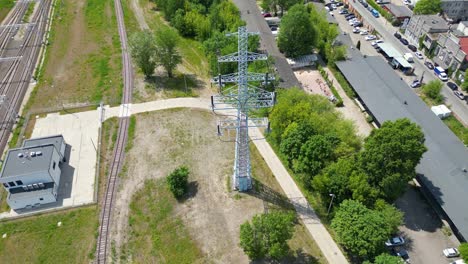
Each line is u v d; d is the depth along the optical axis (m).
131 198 91.69
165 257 79.88
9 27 162.62
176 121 113.44
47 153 93.44
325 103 104.75
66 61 140.38
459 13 162.88
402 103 115.50
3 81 130.75
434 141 102.00
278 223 74.00
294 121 98.94
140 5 180.38
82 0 184.25
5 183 87.69
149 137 108.00
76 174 97.81
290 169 99.19
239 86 77.00
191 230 84.69
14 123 113.62
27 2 183.12
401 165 81.69
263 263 78.44
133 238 83.38
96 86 127.56
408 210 90.38
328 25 145.62
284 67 131.12
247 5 166.12
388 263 69.06
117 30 158.50
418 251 82.19
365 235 73.06
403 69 136.25
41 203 90.69
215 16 149.38
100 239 83.06
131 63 138.38
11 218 87.44
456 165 95.38
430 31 141.38
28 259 79.75
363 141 99.00
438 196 88.44
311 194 92.69
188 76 133.75
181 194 91.00
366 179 84.12
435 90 121.12
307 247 81.44
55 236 83.88
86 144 106.12
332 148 90.38
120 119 114.44
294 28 135.25
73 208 89.69
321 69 136.00
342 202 82.69
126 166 99.50
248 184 92.94
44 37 155.50
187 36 157.75
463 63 127.44
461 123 115.12
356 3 180.88
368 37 155.00
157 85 128.38
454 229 85.19
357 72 129.38
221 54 125.50
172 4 160.12
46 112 117.44
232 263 78.56
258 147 105.56
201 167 99.19
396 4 180.00
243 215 87.81
